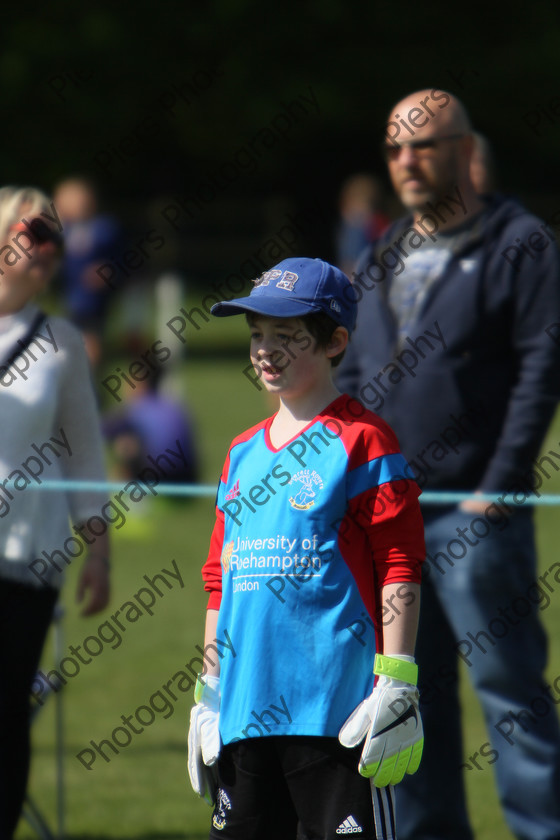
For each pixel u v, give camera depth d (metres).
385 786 10.36
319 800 10.39
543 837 13.63
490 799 16.91
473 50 86.06
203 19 82.50
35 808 14.92
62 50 79.81
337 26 84.38
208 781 11.02
